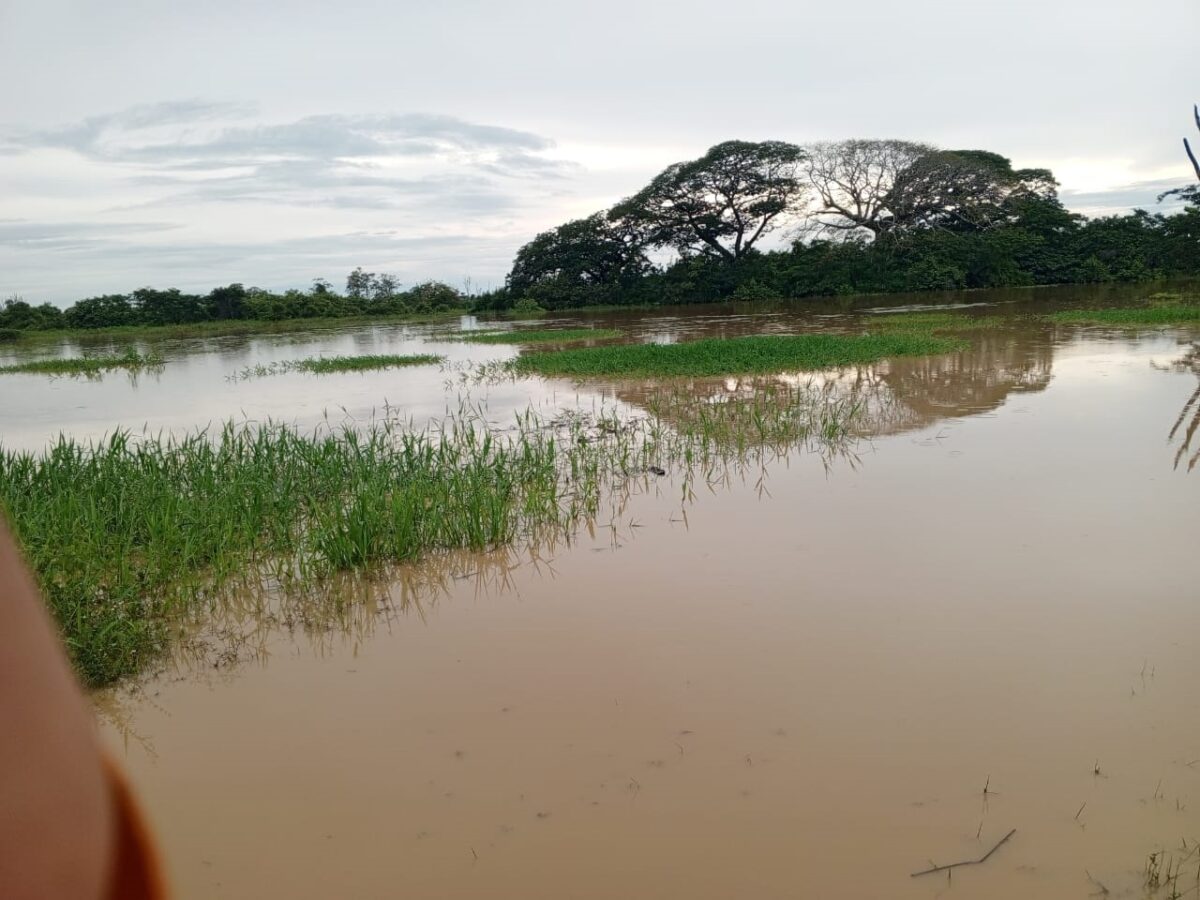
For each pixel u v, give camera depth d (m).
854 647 4.19
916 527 5.77
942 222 39.31
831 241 40.03
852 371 13.17
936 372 12.60
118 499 6.64
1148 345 14.55
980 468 7.10
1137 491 6.29
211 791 3.38
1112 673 3.84
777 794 3.17
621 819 3.09
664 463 7.85
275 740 3.72
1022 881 2.71
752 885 2.76
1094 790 3.10
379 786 3.36
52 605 4.78
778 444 8.31
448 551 5.85
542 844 3.00
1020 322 20.28
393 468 7.56
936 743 3.41
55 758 0.23
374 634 4.71
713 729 3.58
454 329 30.70
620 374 13.93
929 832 2.94
